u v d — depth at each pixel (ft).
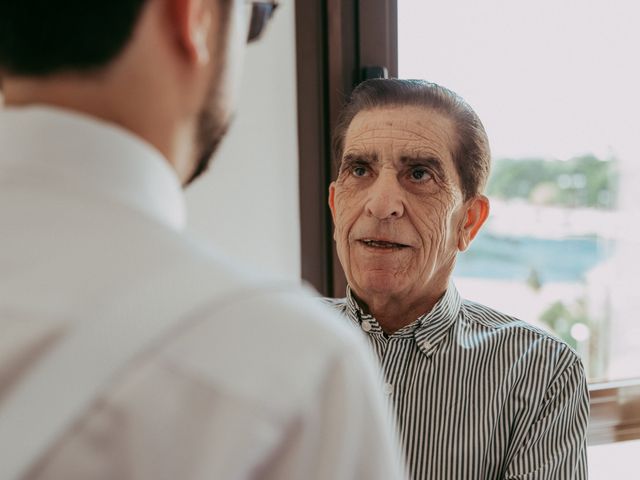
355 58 4.60
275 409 1.07
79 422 1.00
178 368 1.04
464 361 3.26
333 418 1.11
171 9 1.22
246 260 4.52
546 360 3.23
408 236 3.15
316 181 4.59
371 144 3.17
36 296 1.06
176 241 1.15
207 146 1.41
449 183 3.18
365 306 3.41
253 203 4.50
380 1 4.59
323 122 4.57
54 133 1.15
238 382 1.06
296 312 1.15
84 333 1.03
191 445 1.03
